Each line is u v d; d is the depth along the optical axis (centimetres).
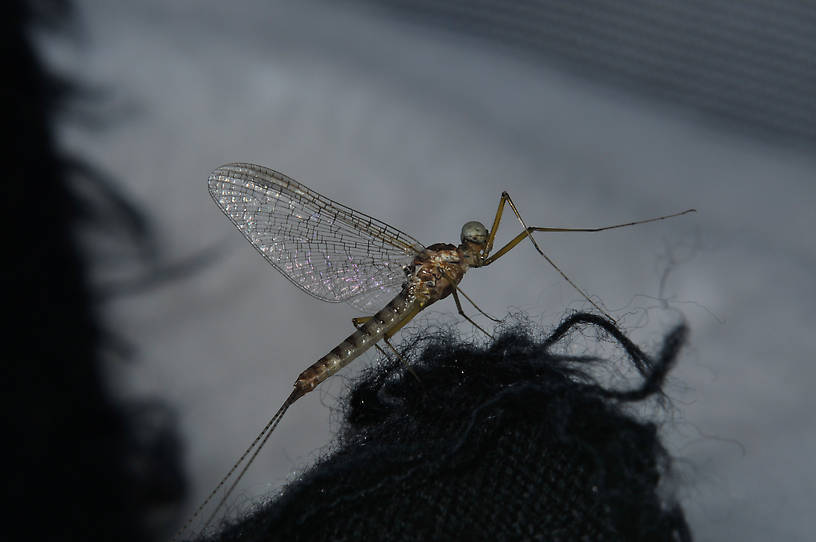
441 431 6
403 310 10
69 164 13
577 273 13
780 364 12
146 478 11
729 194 14
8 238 12
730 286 13
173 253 13
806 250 14
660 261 13
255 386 12
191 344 12
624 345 6
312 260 10
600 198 14
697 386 11
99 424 12
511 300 13
